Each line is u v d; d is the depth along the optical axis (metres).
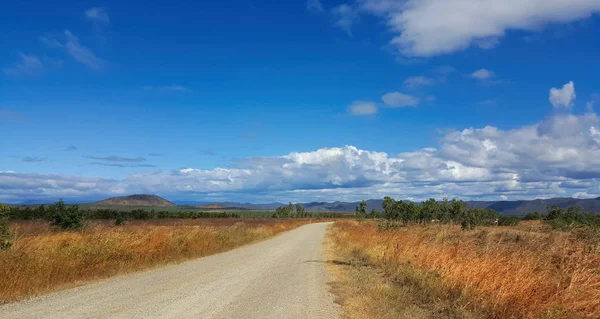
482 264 9.83
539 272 8.91
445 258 11.76
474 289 9.12
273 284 12.00
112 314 7.84
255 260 18.44
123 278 12.66
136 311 8.12
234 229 33.50
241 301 9.41
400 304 9.36
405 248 15.57
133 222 48.25
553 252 10.58
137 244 16.89
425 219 38.94
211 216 87.81
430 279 10.73
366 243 22.08
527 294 7.89
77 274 12.42
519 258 10.05
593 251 10.08
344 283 12.40
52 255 12.74
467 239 18.08
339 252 22.86
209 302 9.20
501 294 8.29
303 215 133.75
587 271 8.42
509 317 7.75
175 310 8.30
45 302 8.93
